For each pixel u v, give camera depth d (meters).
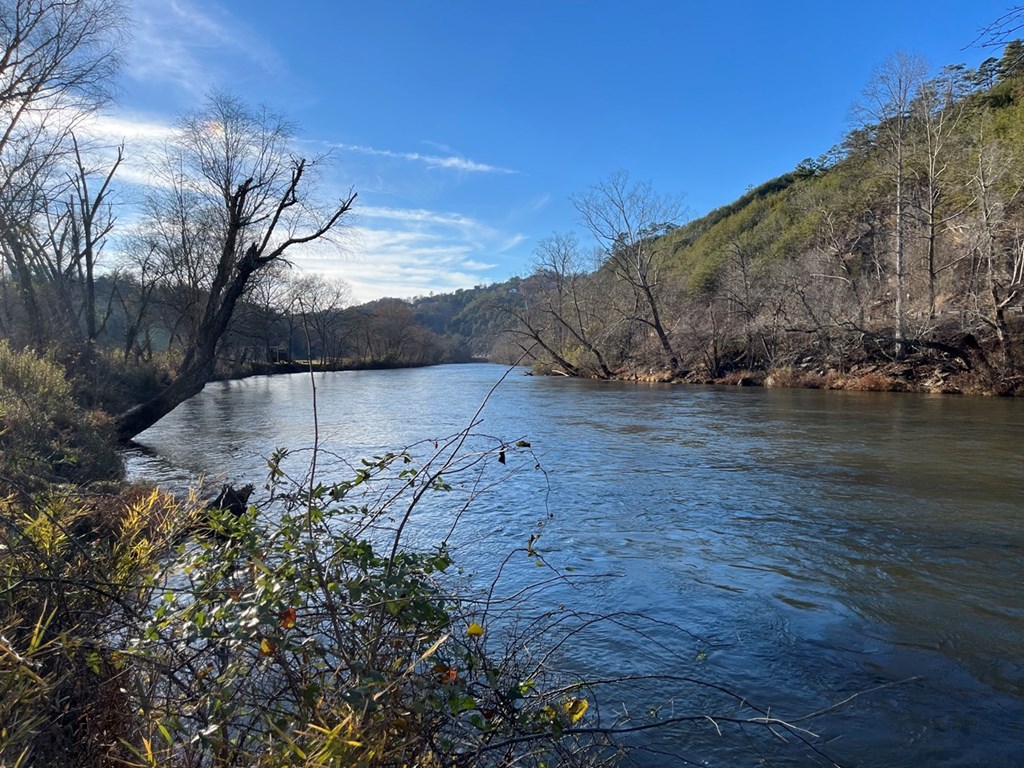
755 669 5.46
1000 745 4.46
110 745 2.54
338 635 2.55
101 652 2.73
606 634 5.99
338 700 2.50
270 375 55.31
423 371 71.88
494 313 129.25
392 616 2.73
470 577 7.04
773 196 78.44
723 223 82.12
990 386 29.17
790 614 6.59
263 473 13.50
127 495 5.81
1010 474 12.98
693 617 6.48
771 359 40.34
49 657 2.66
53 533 3.33
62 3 16.77
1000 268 34.56
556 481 12.66
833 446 16.53
